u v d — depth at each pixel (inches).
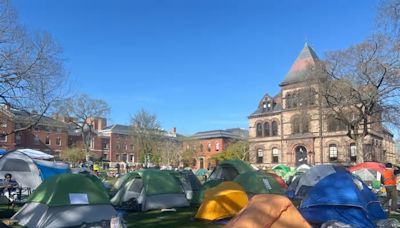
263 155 2556.6
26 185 808.9
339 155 2180.1
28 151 1059.9
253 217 390.0
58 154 3383.4
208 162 3649.1
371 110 1378.0
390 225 476.4
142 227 502.0
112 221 423.8
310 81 1448.1
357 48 1307.8
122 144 4023.1
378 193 917.8
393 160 2588.6
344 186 496.1
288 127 2428.6
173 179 726.5
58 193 484.1
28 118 1216.2
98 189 516.1
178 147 3299.7
